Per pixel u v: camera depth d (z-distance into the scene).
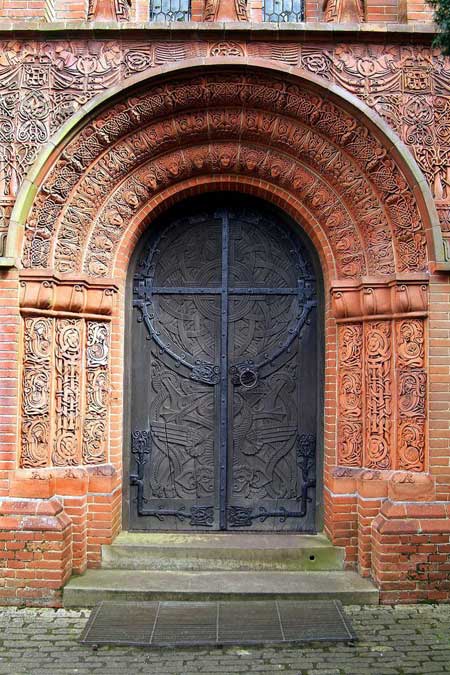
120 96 5.81
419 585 5.61
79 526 5.91
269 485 6.63
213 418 6.64
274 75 5.82
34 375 5.78
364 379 6.09
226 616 5.25
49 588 5.55
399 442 5.84
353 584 5.75
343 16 5.98
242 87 5.91
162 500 6.62
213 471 6.62
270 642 4.83
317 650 4.77
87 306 6.08
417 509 5.70
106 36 5.83
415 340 5.84
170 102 5.94
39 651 4.75
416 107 5.88
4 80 5.86
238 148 6.27
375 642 4.89
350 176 6.05
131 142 6.08
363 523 5.91
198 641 4.83
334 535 6.11
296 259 6.64
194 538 6.38
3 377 5.69
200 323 6.64
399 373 5.86
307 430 6.62
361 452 6.12
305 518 6.59
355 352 6.15
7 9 6.01
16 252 5.69
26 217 5.77
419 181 5.71
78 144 5.89
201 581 5.79
